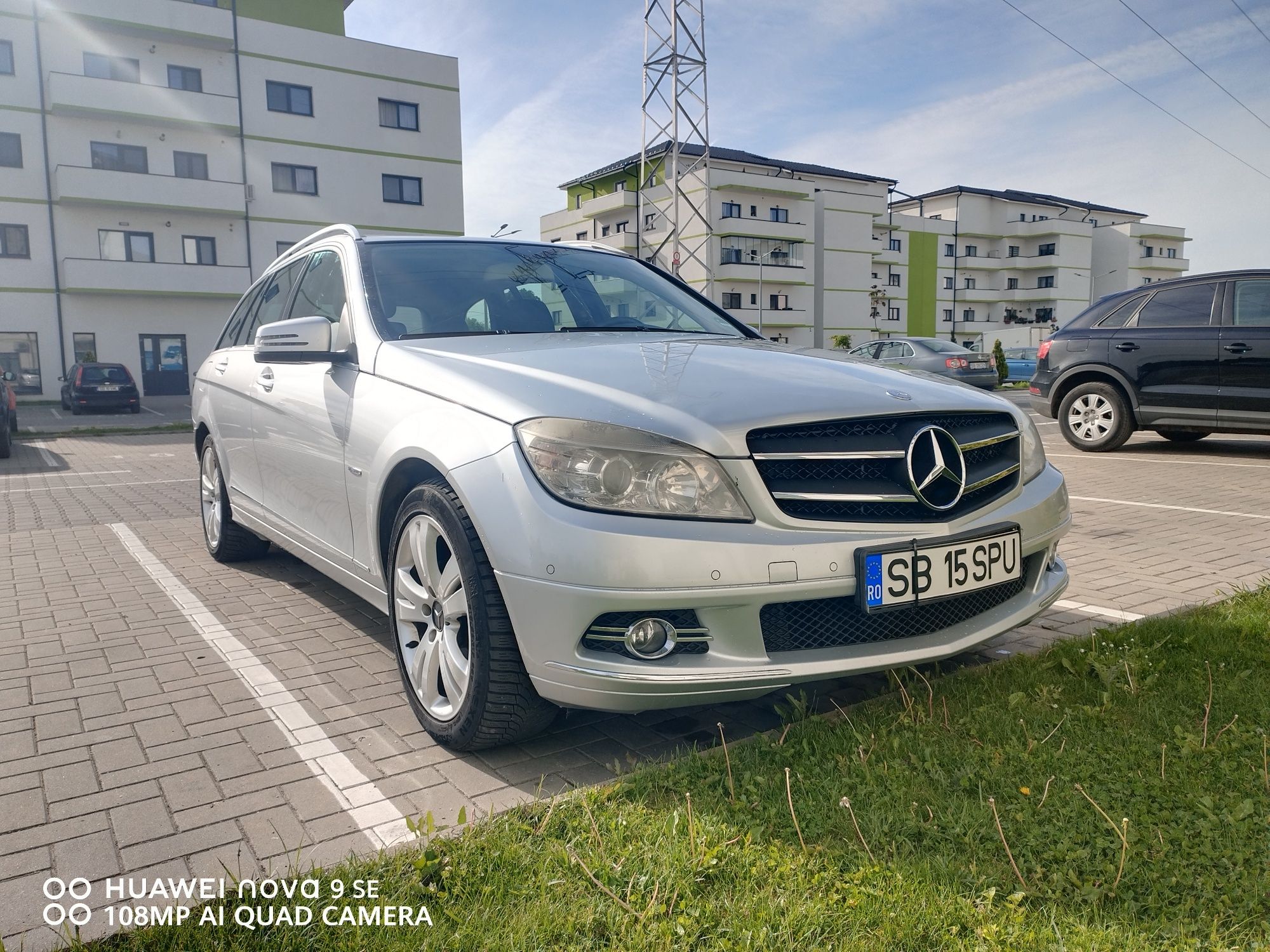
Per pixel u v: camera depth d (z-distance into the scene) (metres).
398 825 2.15
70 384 24.94
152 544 5.70
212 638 3.69
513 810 2.12
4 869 2.00
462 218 37.16
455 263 3.61
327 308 3.63
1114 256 73.44
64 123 30.08
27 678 3.24
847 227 57.69
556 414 2.32
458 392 2.57
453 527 2.42
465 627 2.56
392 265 3.49
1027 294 70.31
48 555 5.36
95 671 3.31
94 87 29.41
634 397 2.36
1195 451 9.28
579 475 2.21
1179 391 8.58
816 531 2.27
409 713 2.87
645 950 1.63
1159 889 1.77
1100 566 4.64
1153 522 5.76
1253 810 2.00
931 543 2.39
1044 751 2.33
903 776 2.21
